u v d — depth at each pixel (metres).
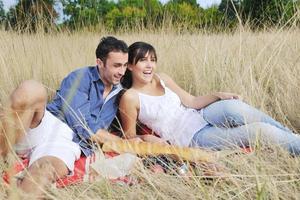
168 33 6.14
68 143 3.22
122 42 3.63
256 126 3.46
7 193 2.46
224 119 3.70
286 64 4.96
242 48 5.41
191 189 2.73
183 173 2.94
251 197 2.68
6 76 4.66
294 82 4.52
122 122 3.75
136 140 3.46
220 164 3.03
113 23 6.75
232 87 4.56
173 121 3.76
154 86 3.88
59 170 3.02
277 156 3.21
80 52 5.67
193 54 5.43
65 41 5.91
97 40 6.14
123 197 2.71
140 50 3.75
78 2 6.31
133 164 3.07
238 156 3.09
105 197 2.71
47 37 5.87
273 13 5.98
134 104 3.69
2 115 2.77
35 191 2.67
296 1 5.45
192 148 3.40
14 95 3.04
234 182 2.68
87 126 3.38
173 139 3.71
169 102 3.82
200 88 4.88
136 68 3.77
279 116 4.21
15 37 5.71
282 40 5.36
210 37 6.04
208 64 5.12
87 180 2.99
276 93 4.52
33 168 2.87
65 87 3.59
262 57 5.14
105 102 3.68
